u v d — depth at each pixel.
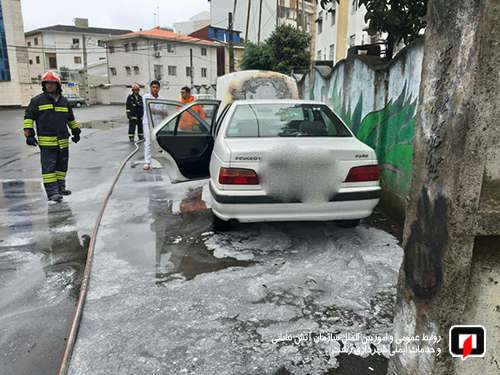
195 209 5.54
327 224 4.86
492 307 1.69
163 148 5.39
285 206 3.92
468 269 1.62
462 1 1.55
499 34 1.46
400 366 2.02
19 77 34.97
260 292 3.32
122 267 3.80
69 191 6.41
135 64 48.41
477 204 1.57
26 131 5.82
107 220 5.14
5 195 6.52
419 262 1.83
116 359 2.54
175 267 3.79
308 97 10.84
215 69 54.59
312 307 3.12
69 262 4.02
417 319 1.86
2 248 4.37
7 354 2.67
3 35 33.56
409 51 4.43
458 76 1.58
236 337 2.76
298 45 20.92
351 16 18.55
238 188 3.90
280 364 2.51
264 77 12.79
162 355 2.58
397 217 4.88
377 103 5.42
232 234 4.58
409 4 5.18
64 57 63.22
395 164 4.89
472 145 1.53
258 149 3.90
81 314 3.02
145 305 3.14
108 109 37.12
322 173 3.88
